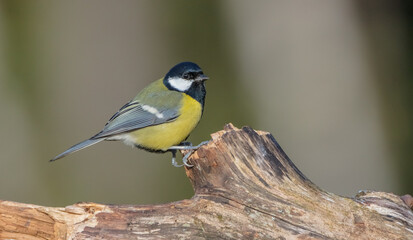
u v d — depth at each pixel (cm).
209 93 1495
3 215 586
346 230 590
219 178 629
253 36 1434
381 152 1398
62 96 1368
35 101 1365
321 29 1398
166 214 599
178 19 1479
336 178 1366
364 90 1411
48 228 592
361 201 624
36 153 1346
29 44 1390
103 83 1385
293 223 595
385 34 1541
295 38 1398
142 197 1342
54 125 1356
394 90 1509
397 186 1411
